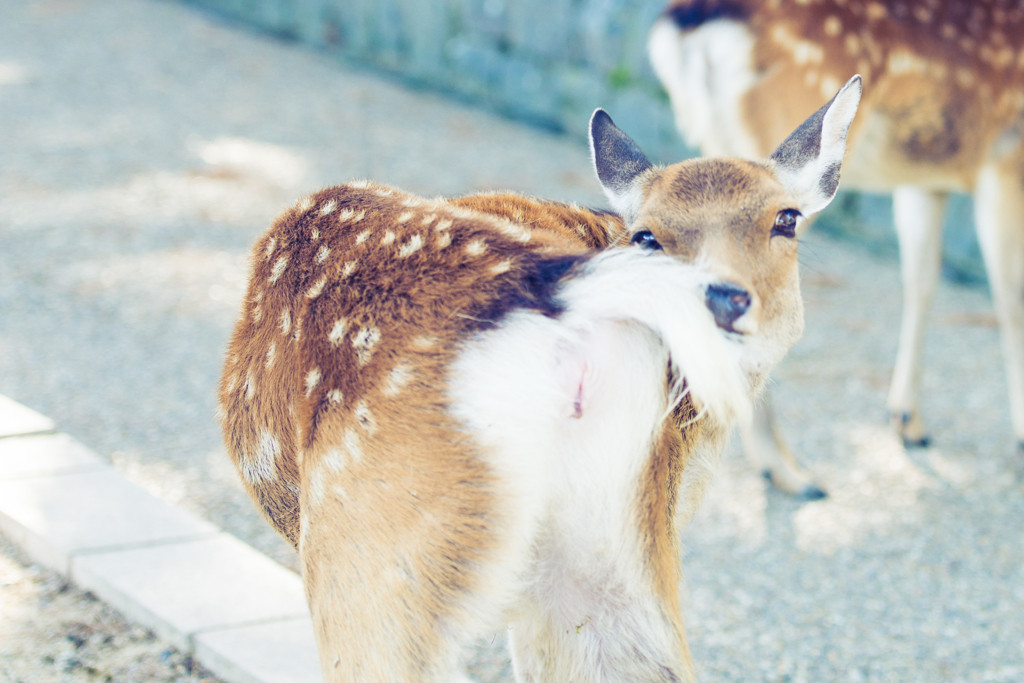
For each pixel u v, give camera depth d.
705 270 2.45
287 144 9.70
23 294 6.27
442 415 2.11
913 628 3.95
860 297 7.76
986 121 5.37
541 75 11.23
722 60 5.08
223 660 3.21
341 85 11.99
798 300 2.83
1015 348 5.47
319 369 2.30
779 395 6.10
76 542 3.73
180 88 11.14
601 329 2.16
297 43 13.55
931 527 4.72
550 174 9.59
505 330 2.12
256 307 2.67
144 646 3.35
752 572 4.31
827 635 3.88
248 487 2.69
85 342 5.77
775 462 4.98
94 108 10.13
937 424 5.84
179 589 3.52
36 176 8.24
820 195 2.95
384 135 10.35
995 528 4.73
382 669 2.14
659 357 2.22
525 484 2.10
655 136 10.12
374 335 2.24
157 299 6.41
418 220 2.47
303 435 2.30
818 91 5.08
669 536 2.41
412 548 2.10
